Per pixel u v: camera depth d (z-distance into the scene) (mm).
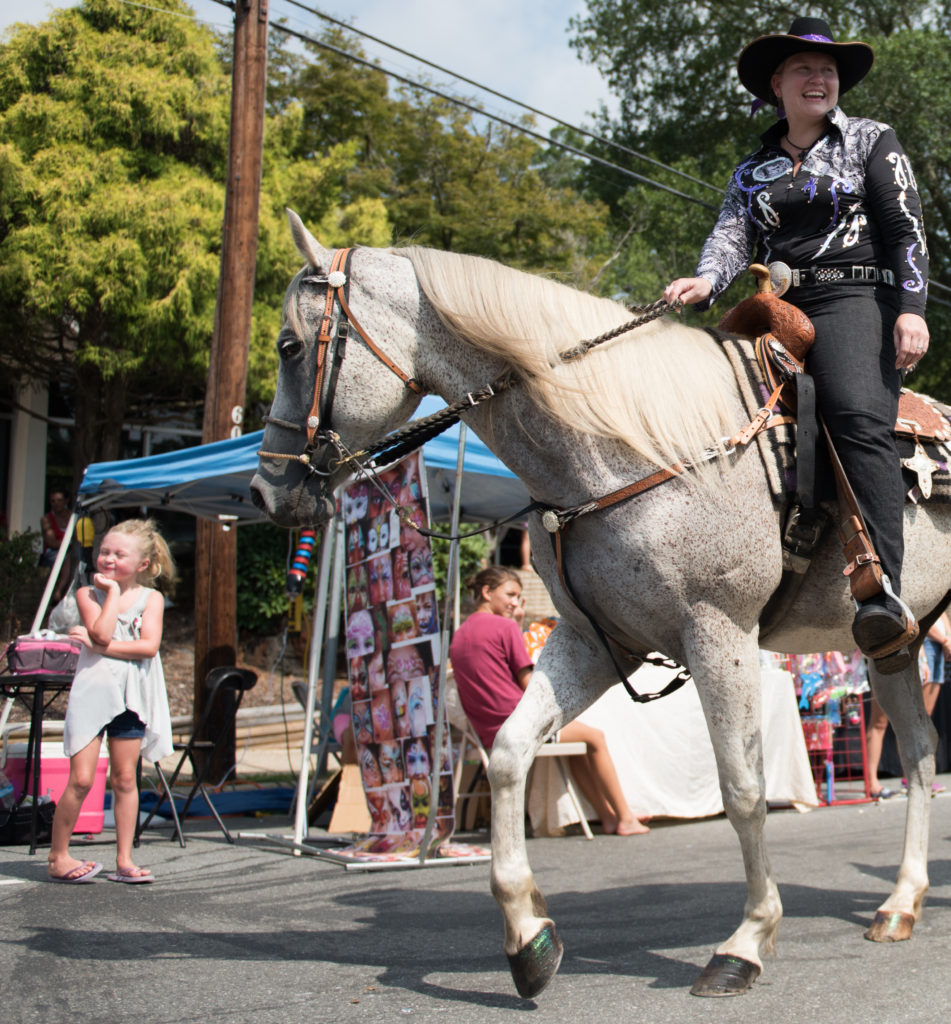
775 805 8000
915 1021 2811
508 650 6379
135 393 17203
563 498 3098
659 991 3105
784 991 3082
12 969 3430
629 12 24328
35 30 15016
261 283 15680
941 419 3668
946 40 19766
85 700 5039
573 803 6660
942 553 3648
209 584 9141
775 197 3465
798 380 3172
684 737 7238
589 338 3148
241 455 7395
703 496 2984
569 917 4270
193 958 3604
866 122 3469
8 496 16812
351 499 6543
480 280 3160
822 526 3193
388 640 6121
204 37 15984
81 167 14430
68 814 5066
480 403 3172
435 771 5645
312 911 4469
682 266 21531
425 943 3865
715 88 24344
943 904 4277
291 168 17078
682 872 5305
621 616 3074
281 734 12352
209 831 7082
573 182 26938
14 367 16000
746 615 3061
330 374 3170
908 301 3205
